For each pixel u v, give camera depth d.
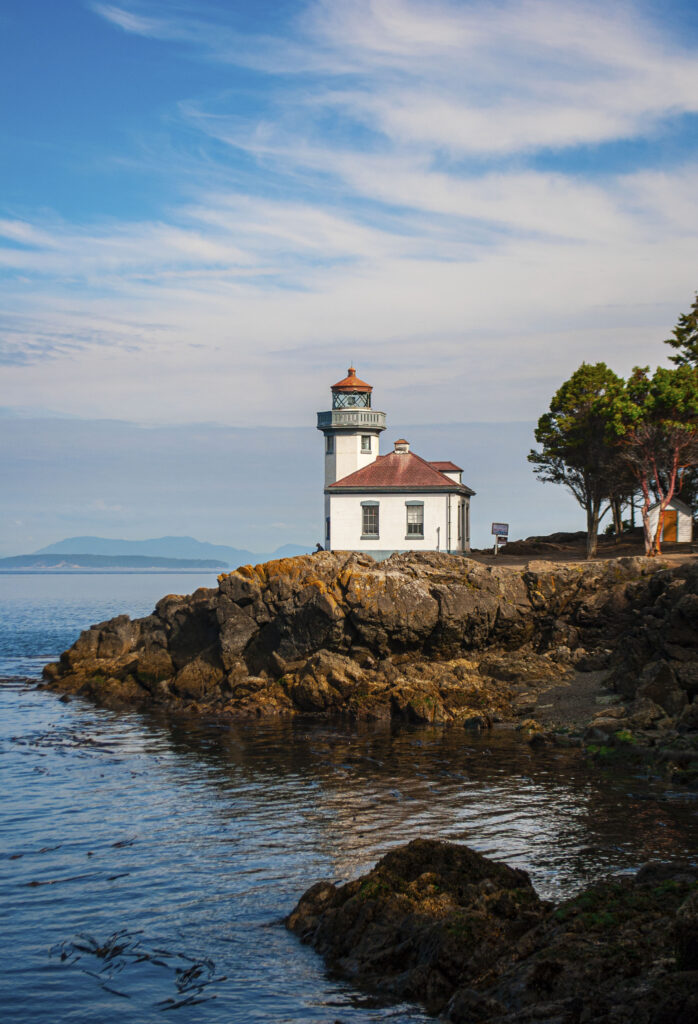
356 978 15.77
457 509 65.44
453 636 47.31
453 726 39.56
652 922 14.92
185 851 22.88
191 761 33.06
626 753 32.50
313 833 24.20
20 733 38.72
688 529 66.38
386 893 17.08
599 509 70.75
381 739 36.94
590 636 48.50
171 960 16.88
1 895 20.06
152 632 51.38
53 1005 15.24
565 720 38.56
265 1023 14.42
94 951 17.31
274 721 41.62
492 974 14.20
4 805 27.16
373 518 63.56
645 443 60.38
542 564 51.81
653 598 46.16
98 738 37.59
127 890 20.31
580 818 25.02
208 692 47.03
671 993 12.11
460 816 25.45
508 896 16.64
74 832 24.48
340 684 43.59
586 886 19.64
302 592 47.03
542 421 73.06
